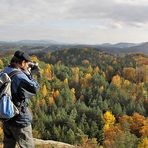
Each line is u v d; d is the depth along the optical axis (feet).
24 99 18.53
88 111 382.63
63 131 314.14
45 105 409.49
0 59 424.87
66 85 506.48
